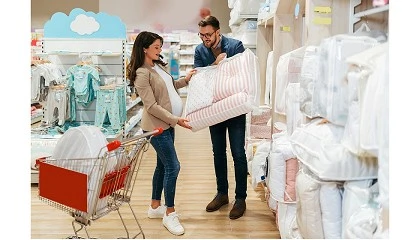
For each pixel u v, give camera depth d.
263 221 3.78
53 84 5.83
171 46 13.25
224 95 3.71
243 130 3.90
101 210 2.86
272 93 4.12
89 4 13.56
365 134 1.83
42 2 13.62
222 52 4.05
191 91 3.96
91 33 5.84
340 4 2.82
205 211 4.04
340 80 2.17
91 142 2.74
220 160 4.06
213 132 4.01
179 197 4.46
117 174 2.86
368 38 2.23
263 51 5.29
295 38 4.04
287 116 3.32
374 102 1.80
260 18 5.08
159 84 3.53
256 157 4.17
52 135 5.46
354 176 2.08
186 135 8.28
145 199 4.36
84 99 5.73
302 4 3.82
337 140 2.19
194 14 13.24
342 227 2.16
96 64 5.98
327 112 2.21
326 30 2.82
